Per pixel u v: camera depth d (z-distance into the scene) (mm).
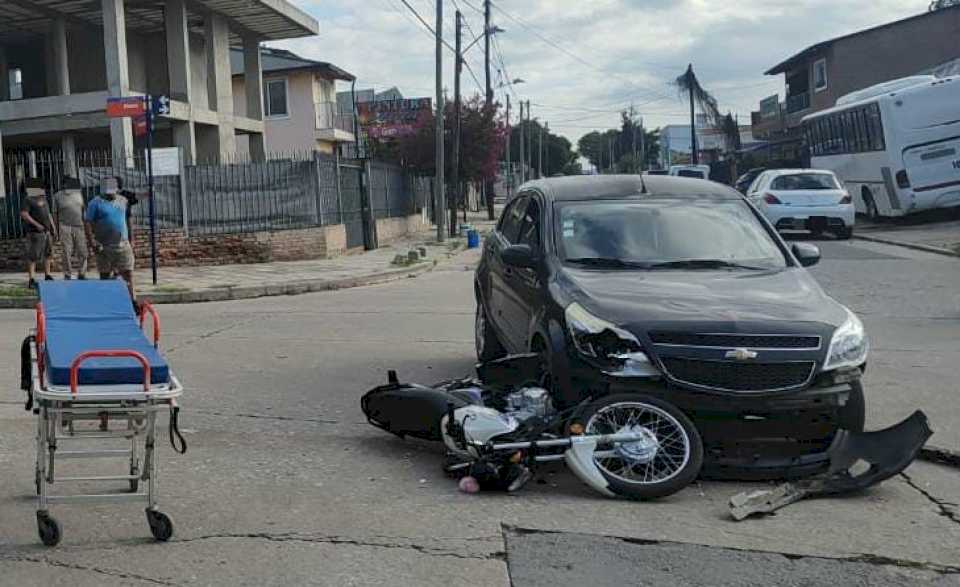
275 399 8031
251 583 4250
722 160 60156
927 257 20016
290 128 42250
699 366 5602
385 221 29219
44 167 19672
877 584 4285
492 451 5562
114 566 4430
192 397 8078
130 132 25344
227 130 30469
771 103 60031
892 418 7344
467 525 5000
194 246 20484
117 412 4465
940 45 46000
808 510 5297
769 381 5609
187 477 5848
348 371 9242
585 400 5754
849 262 19156
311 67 41750
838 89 47750
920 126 25328
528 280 7191
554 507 5305
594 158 133250
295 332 11766
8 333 11719
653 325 5684
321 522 5047
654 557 4578
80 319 4973
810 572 4414
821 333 5750
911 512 5281
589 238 7160
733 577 4352
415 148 40531
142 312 5500
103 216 13625
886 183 26141
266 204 21266
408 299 15508
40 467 4570
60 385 4371
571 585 4250
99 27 31906
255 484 5723
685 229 7285
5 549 4617
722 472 5633
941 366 9305
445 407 6035
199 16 31078
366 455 6387
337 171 23500
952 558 4598
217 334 11586
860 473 5914
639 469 5520
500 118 42656
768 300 6098
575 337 5883
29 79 34281
